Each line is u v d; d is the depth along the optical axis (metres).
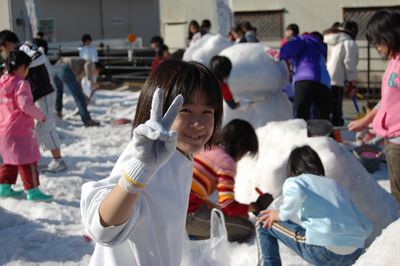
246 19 16.08
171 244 2.15
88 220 1.92
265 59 7.58
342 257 3.58
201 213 4.20
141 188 1.82
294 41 8.08
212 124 2.21
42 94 7.29
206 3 16.67
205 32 13.70
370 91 14.57
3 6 15.52
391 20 4.10
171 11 17.14
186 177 2.18
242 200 5.25
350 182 4.64
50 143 7.27
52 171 7.31
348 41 10.07
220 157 4.24
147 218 2.04
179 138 2.15
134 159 1.81
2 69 6.49
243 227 4.77
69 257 4.72
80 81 11.79
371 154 7.26
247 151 4.38
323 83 8.09
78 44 23.25
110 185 1.98
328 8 15.16
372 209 4.64
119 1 28.70
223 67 7.11
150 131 1.75
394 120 4.22
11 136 5.96
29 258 4.70
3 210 5.75
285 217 3.70
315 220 3.60
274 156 5.14
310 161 3.86
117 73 19.53
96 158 8.12
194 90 2.14
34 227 5.37
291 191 3.64
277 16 15.73
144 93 2.21
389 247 2.35
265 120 7.47
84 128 10.30
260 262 3.90
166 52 12.71
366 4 14.72
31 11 14.23
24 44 7.61
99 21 28.23
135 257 2.08
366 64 14.72
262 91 7.56
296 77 8.18
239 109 7.46
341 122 10.21
